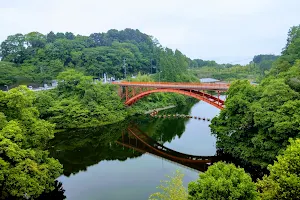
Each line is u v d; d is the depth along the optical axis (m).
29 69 80.56
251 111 28.92
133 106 70.31
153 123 60.69
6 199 22.28
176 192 16.41
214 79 127.81
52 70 82.50
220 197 13.24
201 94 45.84
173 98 86.25
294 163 14.70
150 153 41.22
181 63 108.00
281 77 32.75
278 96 27.81
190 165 34.50
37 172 23.19
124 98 69.06
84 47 101.44
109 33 132.38
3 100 25.86
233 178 13.86
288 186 14.18
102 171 33.78
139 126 58.41
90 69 90.12
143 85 58.59
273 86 28.89
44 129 27.44
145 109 72.31
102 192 27.70
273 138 26.20
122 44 114.25
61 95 61.09
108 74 94.31
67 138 50.22
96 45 113.81
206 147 42.09
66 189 28.64
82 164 36.84
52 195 27.33
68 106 55.31
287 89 28.00
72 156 40.41
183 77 99.94
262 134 28.23
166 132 53.03
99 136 51.44
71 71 64.19
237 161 33.34
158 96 82.00
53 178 26.00
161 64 96.62
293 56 48.59
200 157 37.94
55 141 47.97
